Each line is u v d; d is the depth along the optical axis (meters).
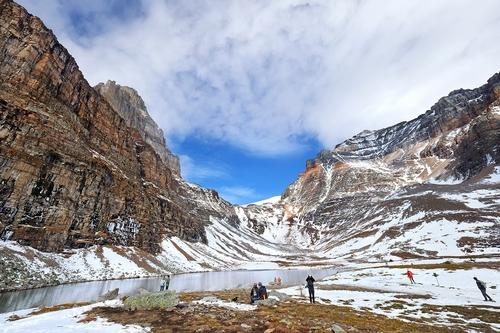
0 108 54.06
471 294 31.41
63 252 59.47
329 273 91.12
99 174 77.88
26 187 53.97
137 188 103.25
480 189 177.38
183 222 146.88
